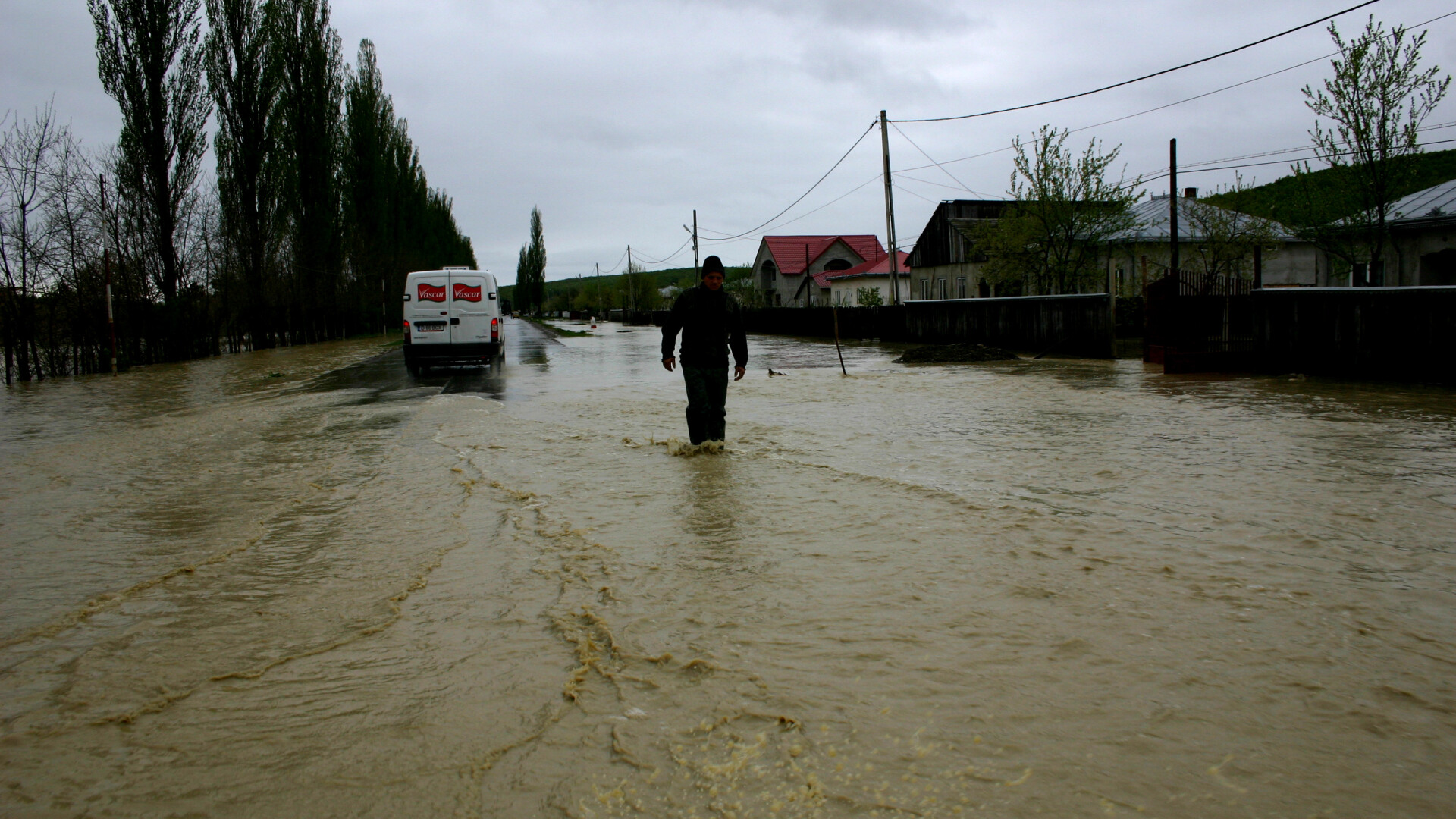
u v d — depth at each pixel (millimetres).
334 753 2555
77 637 3559
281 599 3977
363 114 51469
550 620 3582
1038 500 5512
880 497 5648
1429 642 3152
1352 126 18422
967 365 18547
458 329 19141
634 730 2633
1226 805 2180
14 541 5176
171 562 4652
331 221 43156
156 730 2730
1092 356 19344
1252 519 4902
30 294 20484
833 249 69438
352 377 19422
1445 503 5227
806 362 21016
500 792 2322
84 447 9219
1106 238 28469
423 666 3164
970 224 40938
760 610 3613
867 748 2490
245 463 7918
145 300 25422
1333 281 30516
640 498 5820
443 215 79938
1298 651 3096
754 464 6973
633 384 15453
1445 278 23141
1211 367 14773
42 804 2316
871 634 3324
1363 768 2342
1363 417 8922
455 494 6184
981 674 2947
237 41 33562
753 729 2621
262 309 34938
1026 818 2139
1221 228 28125
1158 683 2855
